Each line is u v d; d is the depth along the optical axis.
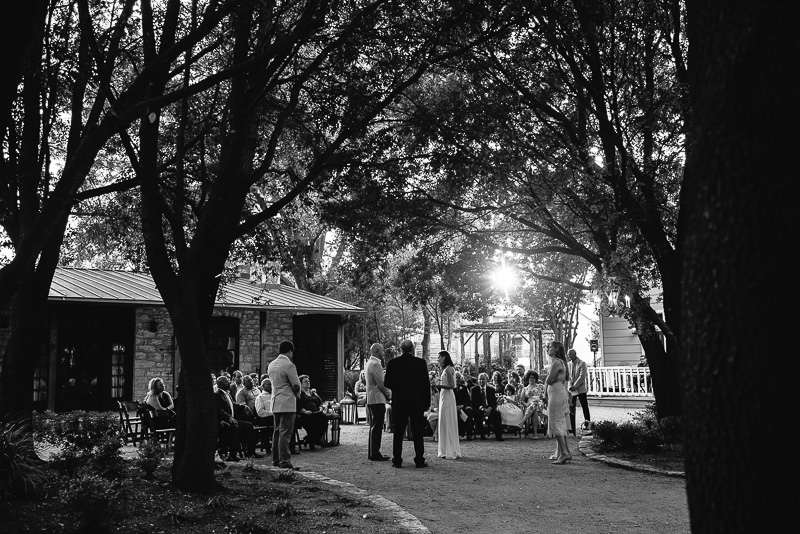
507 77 12.55
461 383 16.03
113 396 21.39
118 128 5.73
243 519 6.75
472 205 14.88
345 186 12.23
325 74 10.92
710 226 2.17
